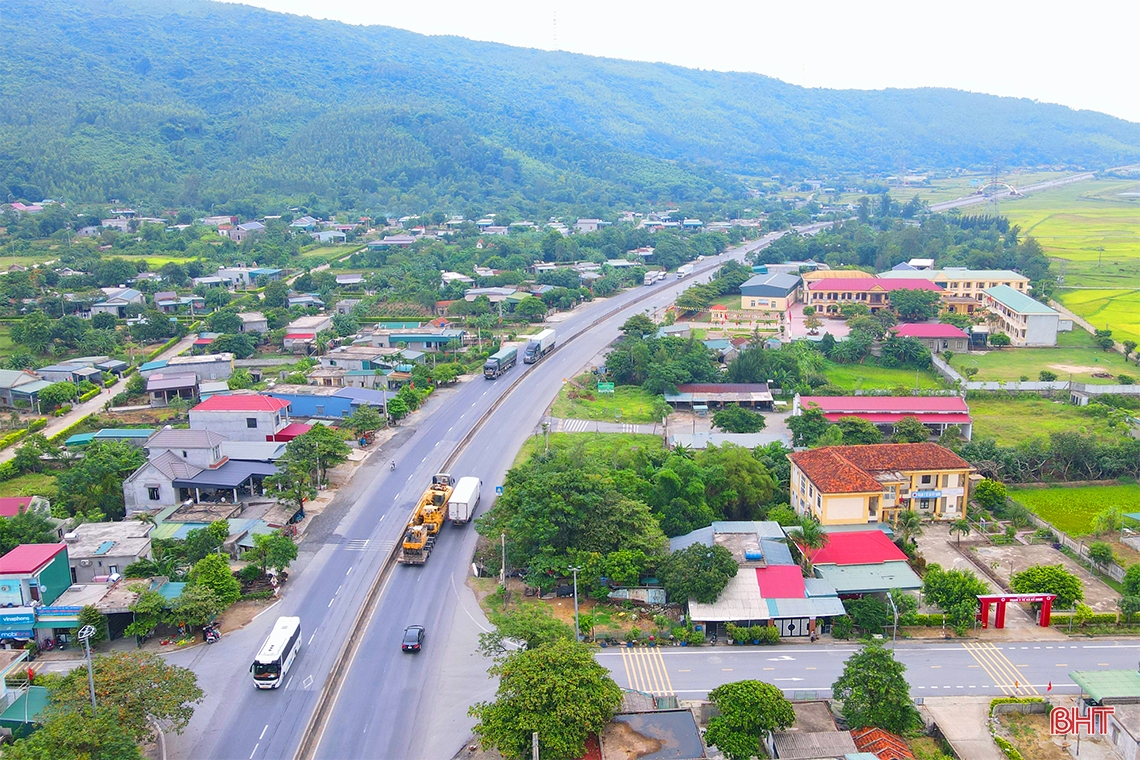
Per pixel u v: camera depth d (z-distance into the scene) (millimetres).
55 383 162875
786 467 127625
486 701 77250
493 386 177000
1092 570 103812
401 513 116875
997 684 80938
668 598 94688
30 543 98062
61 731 62562
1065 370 190000
